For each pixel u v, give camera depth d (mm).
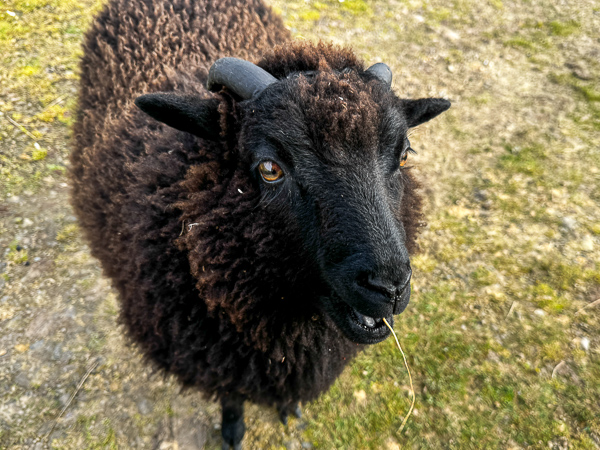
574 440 582
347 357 527
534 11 1293
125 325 541
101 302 726
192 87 522
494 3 1323
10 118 952
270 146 371
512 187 875
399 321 710
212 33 643
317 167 360
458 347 677
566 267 755
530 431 594
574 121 986
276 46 442
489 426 602
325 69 392
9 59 1069
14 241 781
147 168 466
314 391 525
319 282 410
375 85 387
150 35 633
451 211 846
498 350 671
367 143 357
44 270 754
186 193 431
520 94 1054
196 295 446
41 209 826
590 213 827
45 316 705
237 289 411
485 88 1071
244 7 722
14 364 652
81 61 720
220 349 458
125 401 628
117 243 504
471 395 631
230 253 406
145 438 599
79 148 646
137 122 540
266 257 402
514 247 789
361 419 616
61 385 637
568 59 1133
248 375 473
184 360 476
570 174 888
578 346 666
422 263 777
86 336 688
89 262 770
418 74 1104
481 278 754
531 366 652
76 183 631
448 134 974
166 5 677
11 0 1211
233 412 570
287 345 454
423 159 928
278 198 385
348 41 1181
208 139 417
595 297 717
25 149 906
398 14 1283
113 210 515
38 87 1017
